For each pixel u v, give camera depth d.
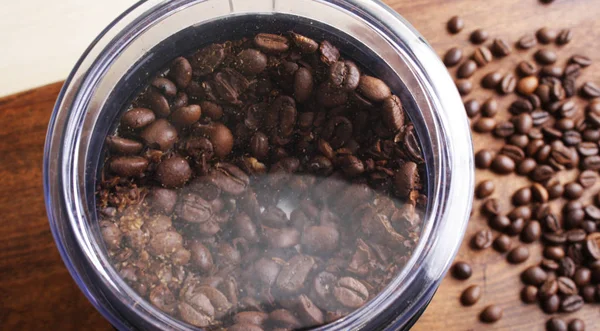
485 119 0.35
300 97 0.27
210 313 0.25
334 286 0.25
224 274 0.26
